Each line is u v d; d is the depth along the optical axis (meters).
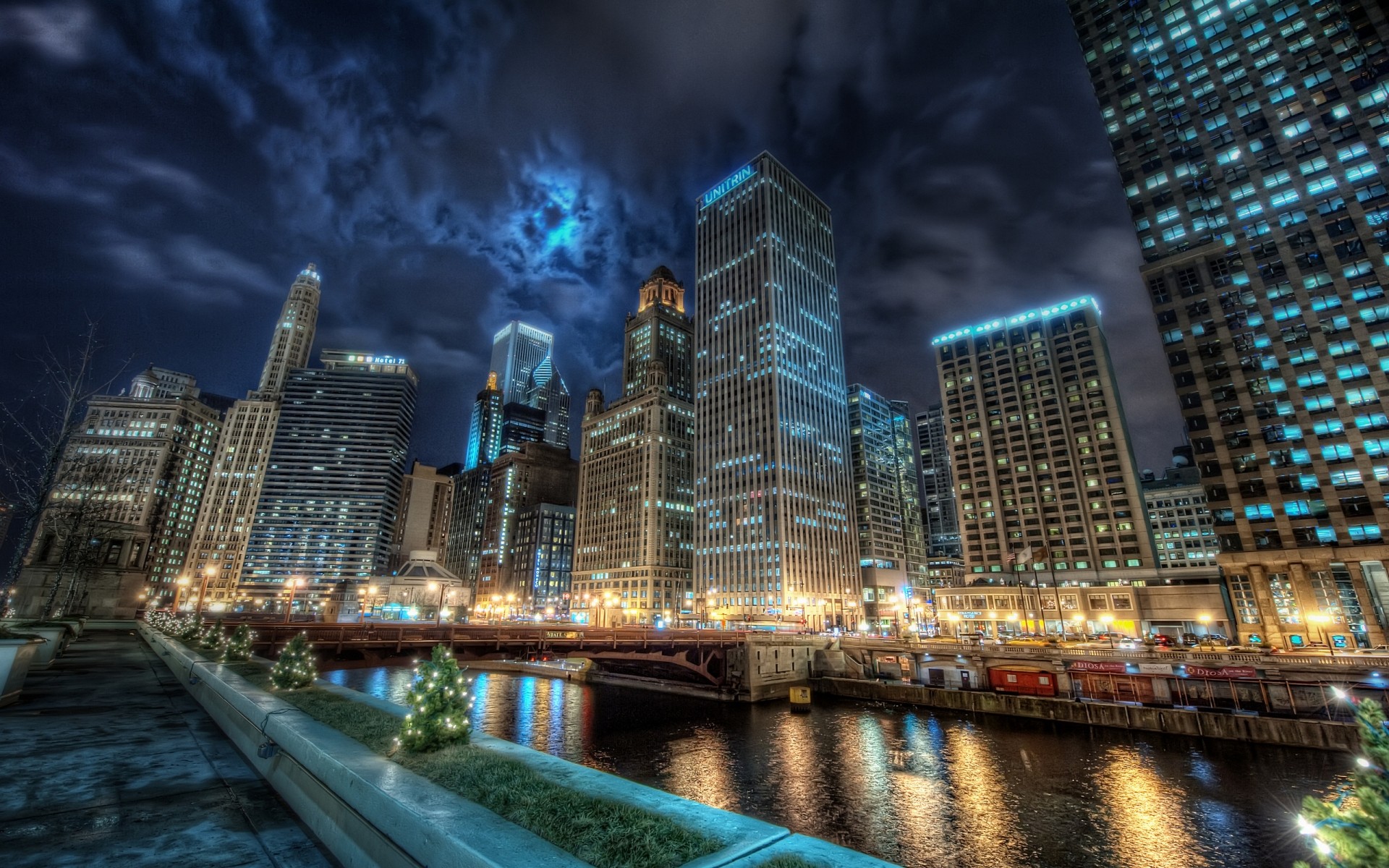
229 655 27.14
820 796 42.62
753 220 197.62
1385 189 89.75
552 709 76.25
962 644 83.62
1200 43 110.81
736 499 174.88
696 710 75.81
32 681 22.14
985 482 152.12
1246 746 51.19
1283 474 89.56
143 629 58.56
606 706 78.56
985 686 73.06
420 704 10.66
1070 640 96.69
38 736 13.29
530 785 8.27
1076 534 137.62
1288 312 93.50
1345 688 52.31
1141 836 35.12
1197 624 113.56
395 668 105.44
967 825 37.28
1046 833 35.94
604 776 8.88
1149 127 113.38
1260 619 87.62
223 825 8.60
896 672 85.00
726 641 83.88
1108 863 32.38
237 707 14.43
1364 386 86.12
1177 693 59.94
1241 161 102.19
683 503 196.88
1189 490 186.38
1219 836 34.78
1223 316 98.94
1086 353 145.62
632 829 6.58
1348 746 47.78
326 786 8.77
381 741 10.60
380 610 165.88
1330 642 81.31
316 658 49.31
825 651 93.50
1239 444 94.00
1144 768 46.72
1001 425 153.12
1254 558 89.38
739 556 169.25
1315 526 85.81
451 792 7.80
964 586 145.75
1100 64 122.62
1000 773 46.91
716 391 191.12
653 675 96.31
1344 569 83.31
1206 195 104.75
